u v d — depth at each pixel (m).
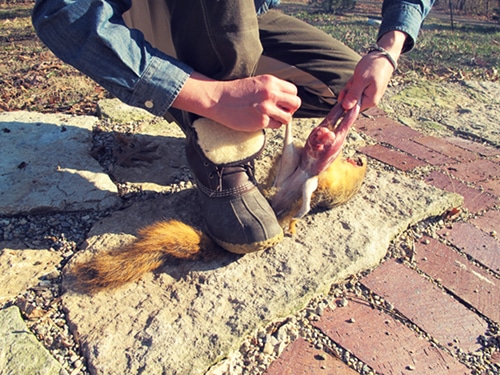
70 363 0.55
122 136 0.94
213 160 0.65
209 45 0.59
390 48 0.66
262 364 0.56
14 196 0.78
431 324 0.63
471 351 0.60
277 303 0.62
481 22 3.48
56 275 0.66
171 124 1.05
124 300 0.62
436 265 0.73
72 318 0.60
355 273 0.69
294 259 0.69
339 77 0.78
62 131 0.97
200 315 0.60
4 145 0.91
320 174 0.71
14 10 3.15
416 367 0.57
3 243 0.72
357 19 3.25
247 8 0.58
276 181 0.70
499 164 1.02
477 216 0.84
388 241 0.74
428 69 1.61
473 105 1.33
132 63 0.55
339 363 0.57
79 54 0.55
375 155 1.01
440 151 1.05
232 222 0.65
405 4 0.68
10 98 1.21
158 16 0.72
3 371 0.53
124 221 0.76
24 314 0.60
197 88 0.57
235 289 0.64
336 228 0.75
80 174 0.84
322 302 0.65
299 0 4.56
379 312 0.64
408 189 0.85
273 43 0.78
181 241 0.66
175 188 0.84
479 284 0.69
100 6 0.54
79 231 0.75
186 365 0.54
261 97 0.57
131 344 0.56
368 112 1.23
